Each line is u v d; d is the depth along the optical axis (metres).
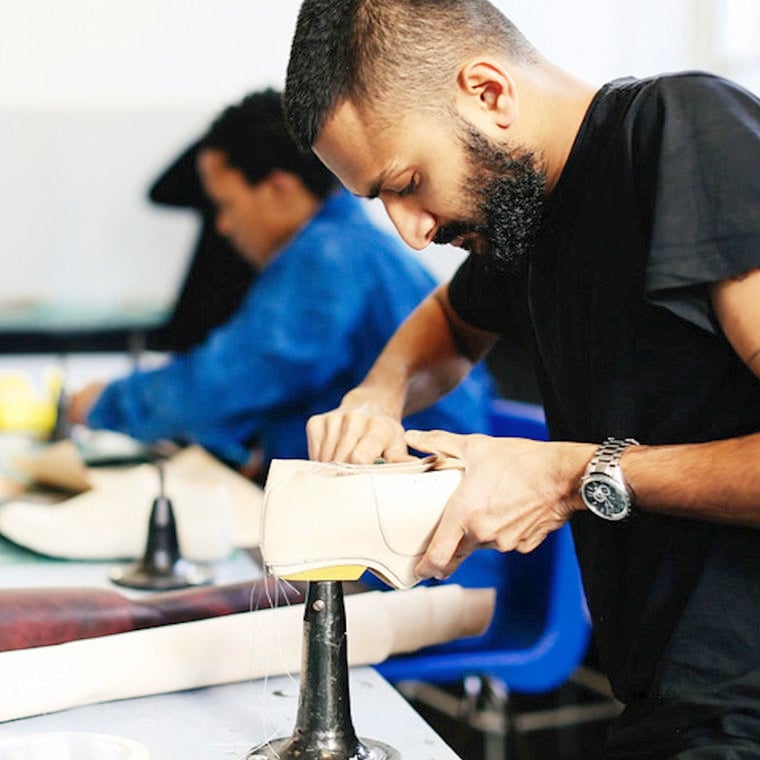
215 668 1.11
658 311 0.98
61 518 1.56
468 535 0.97
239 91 3.24
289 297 2.32
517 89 1.01
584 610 1.86
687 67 3.16
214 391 2.35
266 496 0.95
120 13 3.14
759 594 0.95
